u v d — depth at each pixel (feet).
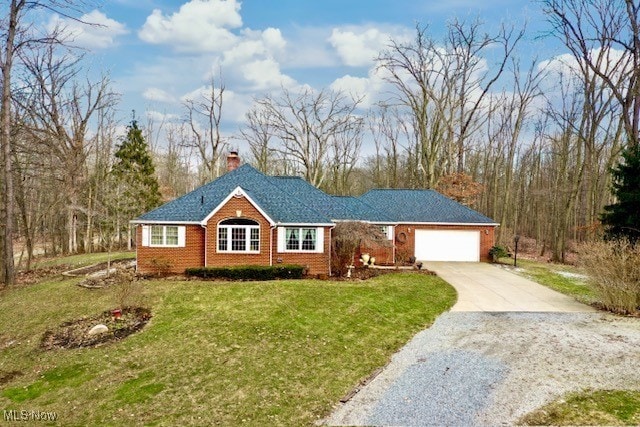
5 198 67.41
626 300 46.96
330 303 49.93
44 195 110.01
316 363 34.40
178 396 29.60
